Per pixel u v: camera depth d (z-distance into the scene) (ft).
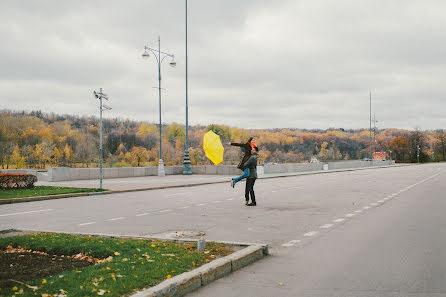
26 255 22.45
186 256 21.39
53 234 28.68
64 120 417.69
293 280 19.06
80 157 349.00
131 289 15.99
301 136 475.31
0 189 69.26
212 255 21.90
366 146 528.63
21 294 15.11
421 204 51.16
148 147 370.12
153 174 129.59
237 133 398.21
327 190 73.87
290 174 136.98
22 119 358.43
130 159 340.59
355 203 52.39
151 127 420.77
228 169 134.10
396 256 23.54
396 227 33.78
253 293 17.24
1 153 309.22
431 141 552.41
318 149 469.98
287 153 442.91
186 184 87.92
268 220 37.88
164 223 36.45
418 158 407.03
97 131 414.41
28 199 57.41
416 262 22.13
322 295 16.93
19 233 29.76
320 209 46.21
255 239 28.73
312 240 28.37
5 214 43.65
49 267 19.63
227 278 19.48
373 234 30.58
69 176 102.78
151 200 58.18
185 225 35.22
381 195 63.77
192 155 325.42
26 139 342.64
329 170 180.04
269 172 142.72
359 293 17.12
